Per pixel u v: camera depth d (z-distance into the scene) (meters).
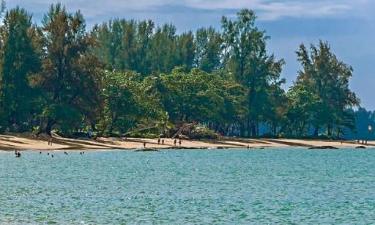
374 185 148.50
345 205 110.50
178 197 117.56
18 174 155.88
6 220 87.56
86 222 87.81
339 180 162.25
